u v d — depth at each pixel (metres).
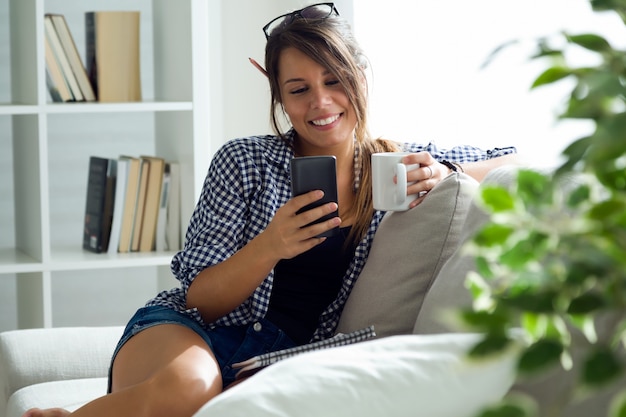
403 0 2.85
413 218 1.77
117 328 2.26
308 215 1.79
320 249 1.98
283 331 1.96
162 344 1.72
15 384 2.11
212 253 1.94
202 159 3.02
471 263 1.52
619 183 0.61
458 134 2.70
